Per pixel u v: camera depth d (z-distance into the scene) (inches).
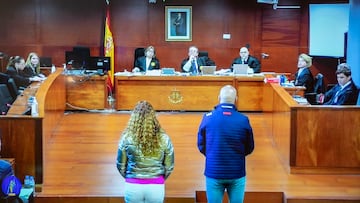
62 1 492.4
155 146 173.0
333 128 246.1
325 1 492.7
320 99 312.0
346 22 486.3
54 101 321.7
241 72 377.1
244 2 501.4
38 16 492.4
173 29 501.0
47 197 222.5
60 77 351.6
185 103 379.2
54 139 307.1
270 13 502.3
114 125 341.1
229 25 503.2
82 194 224.1
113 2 495.5
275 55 507.2
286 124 257.9
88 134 318.7
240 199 185.9
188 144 297.9
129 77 376.5
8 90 320.8
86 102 382.0
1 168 178.5
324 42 497.0
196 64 391.2
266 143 301.3
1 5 490.0
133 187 173.0
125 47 500.7
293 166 249.3
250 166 261.1
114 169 256.4
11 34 493.0
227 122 183.6
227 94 189.0
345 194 225.0
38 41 494.9
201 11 500.7
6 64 422.3
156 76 375.9
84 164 263.3
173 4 498.0
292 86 337.7
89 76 378.6
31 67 377.7
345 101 265.1
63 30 495.2
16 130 230.8
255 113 377.7
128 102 380.5
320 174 249.6
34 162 231.8
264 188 230.8
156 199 173.3
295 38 505.0
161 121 351.3
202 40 503.5
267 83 345.4
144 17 498.6
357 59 335.3
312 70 507.5
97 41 496.1
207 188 186.4
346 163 247.9
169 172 176.4
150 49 396.5
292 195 223.3
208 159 185.6
